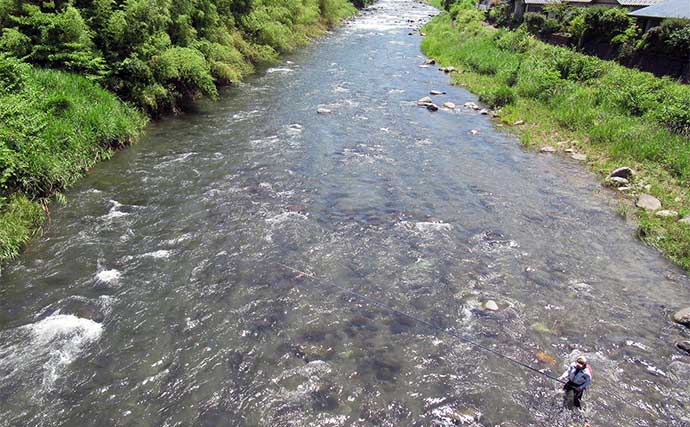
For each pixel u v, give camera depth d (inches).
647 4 1494.8
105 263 399.2
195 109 824.3
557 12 1701.5
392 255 434.6
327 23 1968.5
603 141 737.6
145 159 607.8
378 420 270.7
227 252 424.8
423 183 591.8
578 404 287.1
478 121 866.8
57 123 538.9
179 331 331.3
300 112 848.3
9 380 284.4
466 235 476.1
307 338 330.3
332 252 434.3
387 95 1005.2
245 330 335.0
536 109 914.7
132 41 727.1
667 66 1024.2
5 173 443.5
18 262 393.4
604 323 360.2
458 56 1391.5
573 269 429.1
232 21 1152.2
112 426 260.2
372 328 343.3
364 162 644.7
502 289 394.3
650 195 566.3
